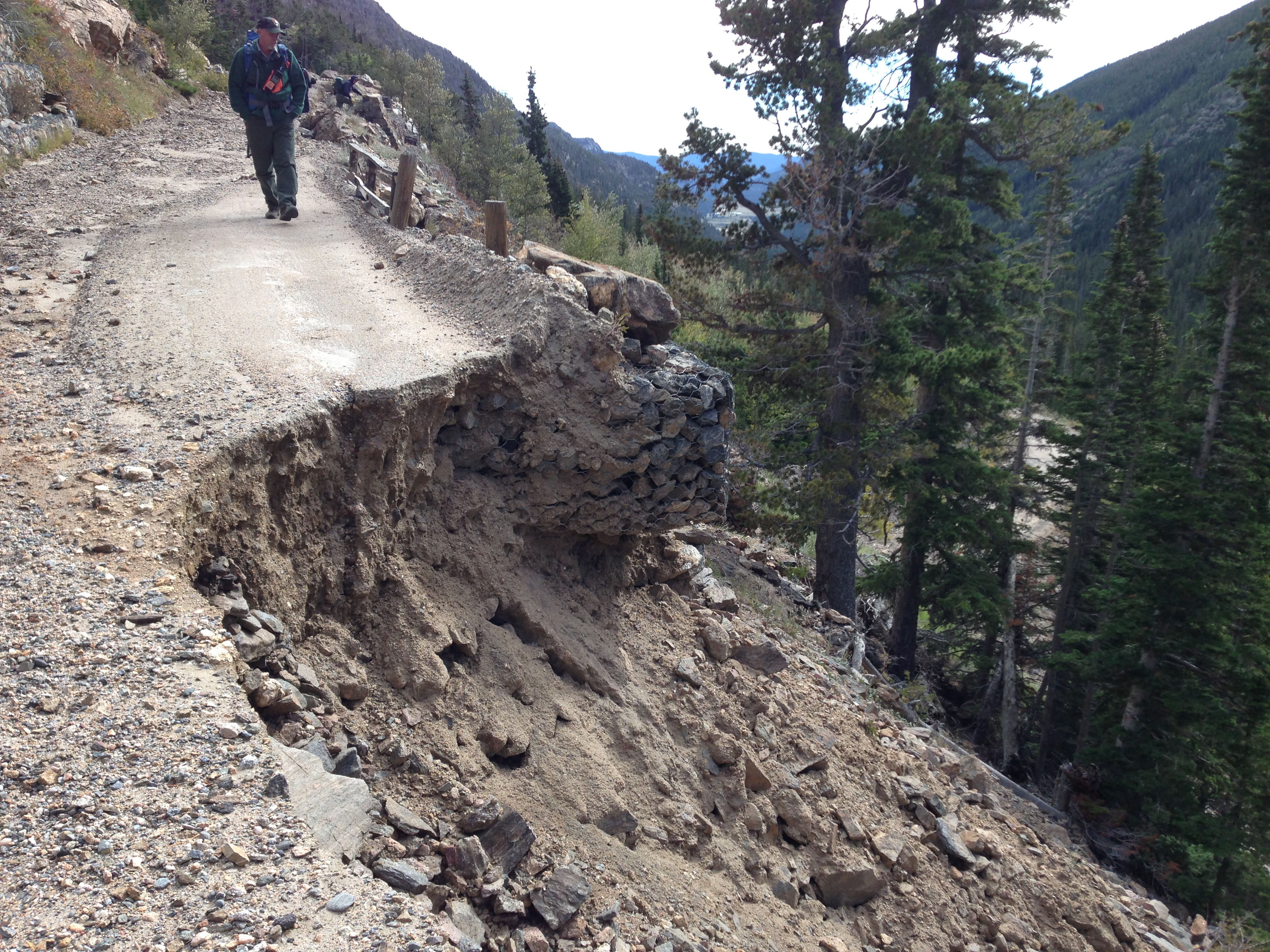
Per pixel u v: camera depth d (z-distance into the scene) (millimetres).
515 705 5660
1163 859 17297
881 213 17828
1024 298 26922
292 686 4211
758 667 8547
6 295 7473
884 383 18812
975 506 22000
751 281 27391
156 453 4598
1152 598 17922
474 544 6234
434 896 3617
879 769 8406
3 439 4801
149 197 12359
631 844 5480
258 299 7609
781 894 6270
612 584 7609
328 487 5258
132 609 3682
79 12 22688
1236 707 18188
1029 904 8148
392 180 16438
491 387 6352
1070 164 19781
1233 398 18547
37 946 2291
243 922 2508
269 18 10375
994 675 24172
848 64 18797
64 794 2797
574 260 8695
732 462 18906
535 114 71500
